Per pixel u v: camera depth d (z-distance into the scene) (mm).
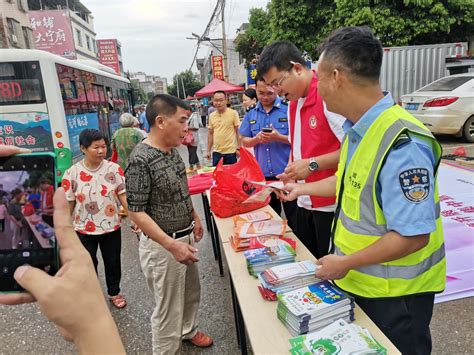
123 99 11758
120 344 559
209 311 2984
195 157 8547
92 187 2982
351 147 1382
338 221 1488
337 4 10523
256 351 1281
